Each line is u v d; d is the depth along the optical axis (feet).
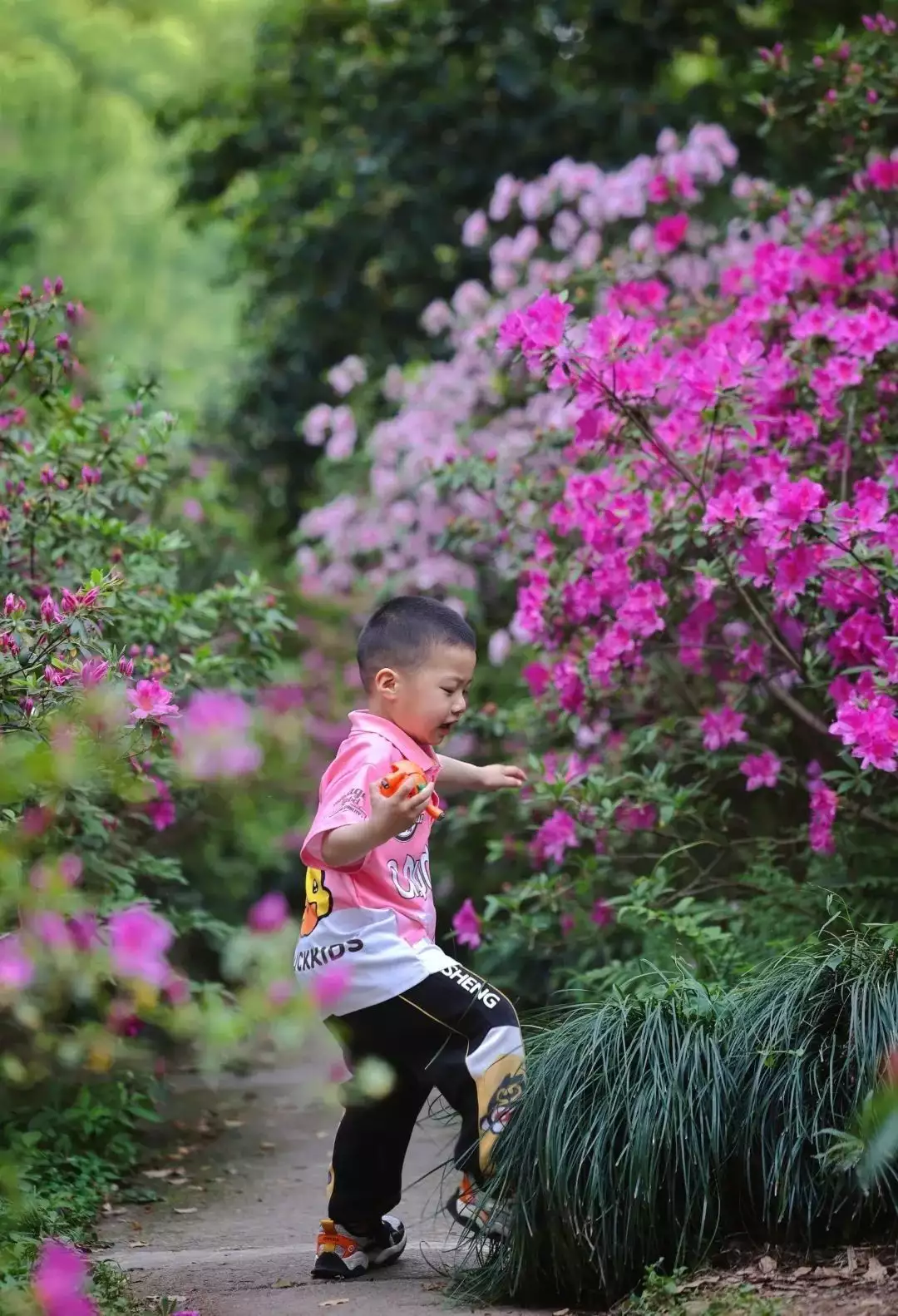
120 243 89.66
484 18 55.26
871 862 28.07
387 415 57.98
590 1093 18.17
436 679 20.04
